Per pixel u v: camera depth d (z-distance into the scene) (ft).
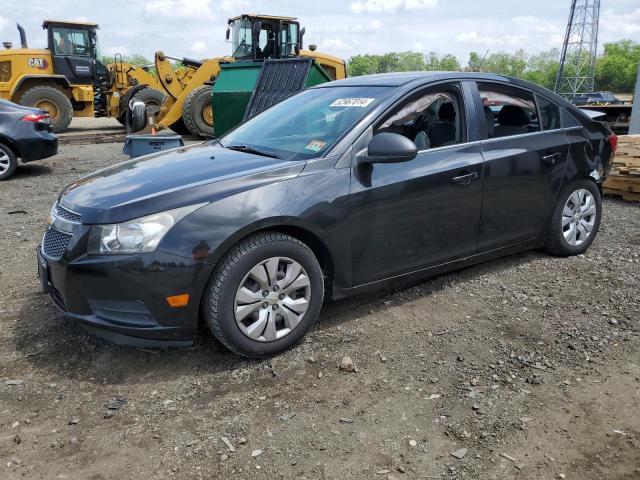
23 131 31.91
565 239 16.30
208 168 11.80
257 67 37.83
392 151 11.30
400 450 8.69
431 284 14.88
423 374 10.74
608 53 365.40
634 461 8.39
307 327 11.65
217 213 10.39
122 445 8.90
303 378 10.66
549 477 8.09
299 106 14.64
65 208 11.29
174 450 8.77
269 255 10.83
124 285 10.12
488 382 10.43
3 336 12.38
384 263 12.58
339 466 8.38
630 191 24.41
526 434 8.99
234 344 10.79
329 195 11.46
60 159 39.75
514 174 14.37
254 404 9.89
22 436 9.14
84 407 9.89
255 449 8.75
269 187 10.95
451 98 13.83
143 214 10.19
